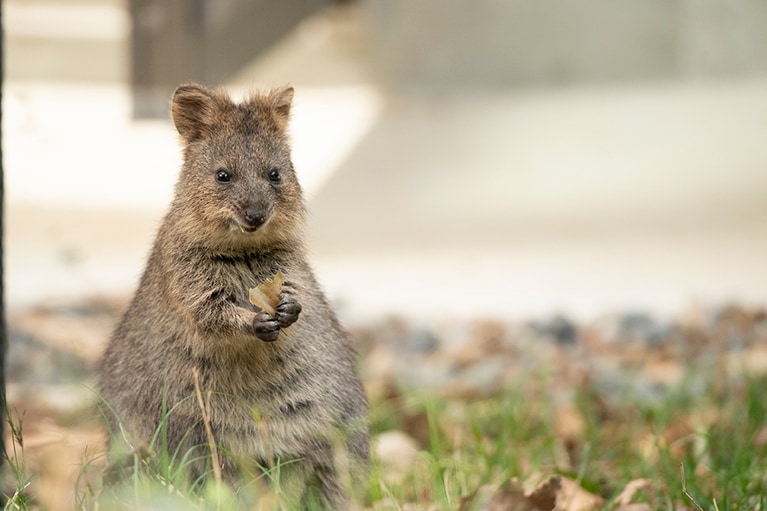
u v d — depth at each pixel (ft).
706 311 49.96
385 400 36.94
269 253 24.89
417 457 29.53
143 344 24.63
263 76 101.60
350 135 91.81
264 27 81.97
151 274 25.11
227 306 23.61
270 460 23.25
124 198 73.10
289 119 26.76
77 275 55.72
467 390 39.75
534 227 69.97
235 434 23.71
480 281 58.34
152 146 82.02
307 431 24.29
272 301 22.67
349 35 110.83
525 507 22.68
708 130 87.71
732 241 65.62
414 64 106.83
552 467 28.30
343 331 26.40
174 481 21.42
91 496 21.88
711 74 100.94
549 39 104.58
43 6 104.63
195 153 25.13
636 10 102.58
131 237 64.49
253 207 23.95
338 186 80.59
